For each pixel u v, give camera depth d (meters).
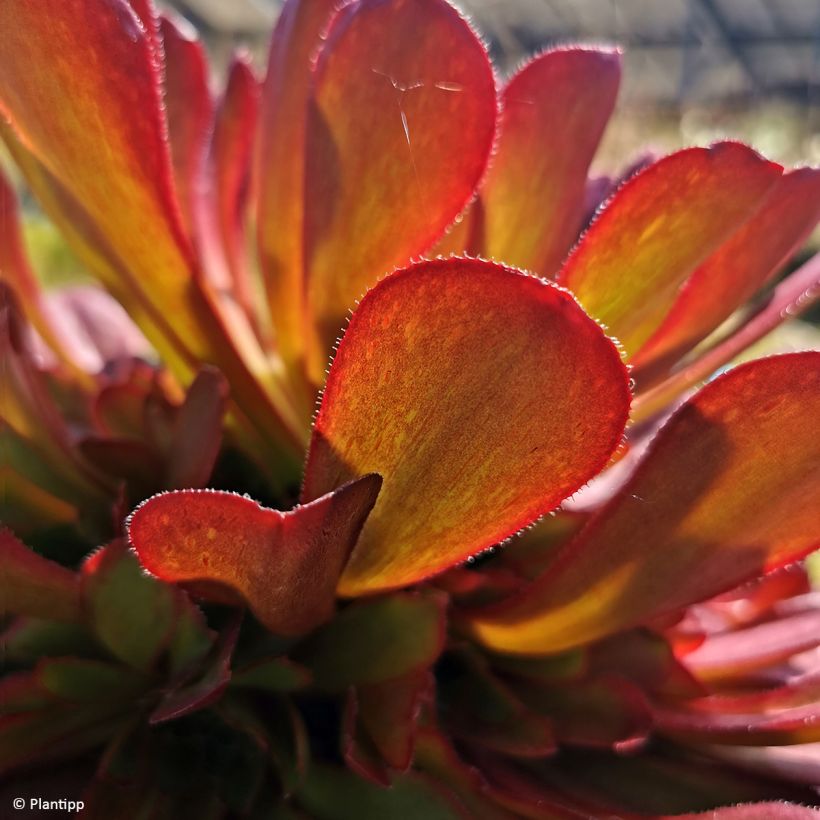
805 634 0.34
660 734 0.33
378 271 0.32
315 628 0.31
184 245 0.32
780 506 0.30
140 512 0.28
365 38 0.31
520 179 0.33
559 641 0.32
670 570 0.31
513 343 0.28
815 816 0.30
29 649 0.32
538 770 0.32
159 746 0.31
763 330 0.34
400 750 0.30
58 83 0.30
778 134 3.82
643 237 0.31
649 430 0.38
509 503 0.29
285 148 0.33
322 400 0.29
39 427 0.34
